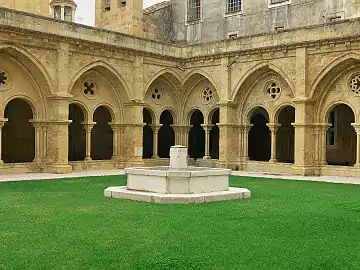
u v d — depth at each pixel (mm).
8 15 19656
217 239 8195
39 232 8633
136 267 6562
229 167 25031
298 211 11219
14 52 20188
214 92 26078
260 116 30734
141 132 24906
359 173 21234
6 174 20641
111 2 29188
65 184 16781
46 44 20953
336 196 14281
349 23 20703
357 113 21359
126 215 10352
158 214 10492
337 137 27547
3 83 20500
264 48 23188
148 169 13430
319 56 21703
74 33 21891
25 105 25953
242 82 24391
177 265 6637
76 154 28328
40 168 21875
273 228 9148
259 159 30797
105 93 24453
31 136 26188
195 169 14203
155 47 25281
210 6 29984
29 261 6793
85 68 22547
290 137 29250
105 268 6520
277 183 18188
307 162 22219
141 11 28922
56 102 21453
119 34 23719
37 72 21109
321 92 22281
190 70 26312
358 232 8898
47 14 26438
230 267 6602
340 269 6566
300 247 7715
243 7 28391
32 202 12305
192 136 30672
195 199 12180
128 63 24406
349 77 21547
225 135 24922
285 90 23562
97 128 29219
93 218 10008
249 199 13258
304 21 25750
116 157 25000
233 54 24438
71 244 7777
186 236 8398
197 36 30531
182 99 27406
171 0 31953
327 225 9516
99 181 17953
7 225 9258
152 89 26234
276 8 26922
